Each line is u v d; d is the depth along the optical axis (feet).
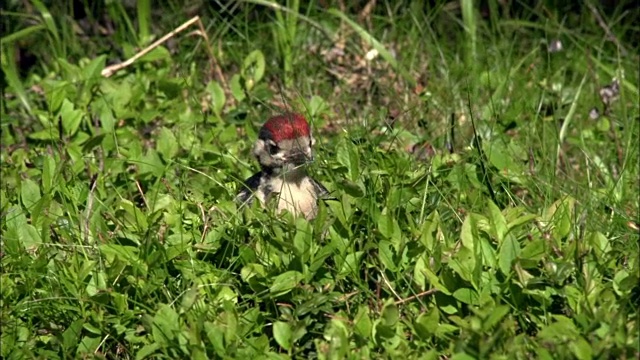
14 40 47.91
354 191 30.04
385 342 25.45
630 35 49.96
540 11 50.01
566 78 47.24
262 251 28.71
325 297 26.53
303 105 41.14
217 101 41.75
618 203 34.06
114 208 33.24
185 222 30.94
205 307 27.09
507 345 24.22
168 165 34.96
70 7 50.96
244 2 50.55
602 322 24.68
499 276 26.76
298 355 26.40
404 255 28.07
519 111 40.24
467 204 33.01
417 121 41.83
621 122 41.27
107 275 28.35
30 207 32.01
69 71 42.91
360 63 47.42
